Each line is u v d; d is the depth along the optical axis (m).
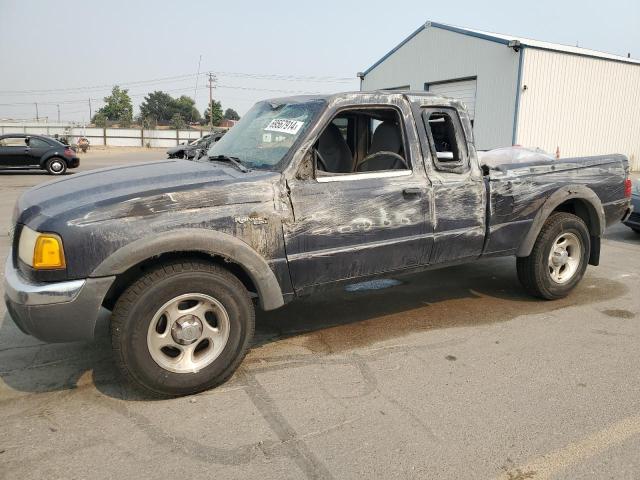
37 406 3.05
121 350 2.95
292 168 3.42
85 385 3.30
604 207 5.16
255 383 3.36
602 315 4.66
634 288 5.51
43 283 2.81
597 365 3.64
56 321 2.82
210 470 2.48
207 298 3.13
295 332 4.23
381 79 23.97
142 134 59.38
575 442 2.73
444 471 2.49
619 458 2.60
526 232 4.67
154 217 2.96
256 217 3.24
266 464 2.53
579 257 5.06
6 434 2.76
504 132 17.73
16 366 3.55
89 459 2.56
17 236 3.01
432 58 20.62
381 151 4.08
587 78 18.48
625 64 19.45
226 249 3.12
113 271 2.86
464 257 4.36
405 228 3.90
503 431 2.82
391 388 3.29
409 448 2.66
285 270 3.43
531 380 3.41
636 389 3.30
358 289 5.41
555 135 18.36
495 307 4.87
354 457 2.59
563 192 4.77
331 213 3.54
